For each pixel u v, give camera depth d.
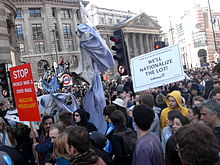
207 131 2.02
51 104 7.66
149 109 3.38
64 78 19.62
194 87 8.95
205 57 76.62
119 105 5.62
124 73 7.92
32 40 62.84
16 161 3.39
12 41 23.59
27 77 4.86
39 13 64.19
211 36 77.06
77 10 70.62
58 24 66.12
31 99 4.86
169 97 5.24
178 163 2.86
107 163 3.32
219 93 4.62
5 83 11.71
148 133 3.37
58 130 3.89
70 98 7.98
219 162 1.96
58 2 66.06
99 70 7.61
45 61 63.34
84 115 5.22
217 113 3.17
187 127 2.11
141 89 7.10
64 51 65.81
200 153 1.90
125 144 3.83
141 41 89.25
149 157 3.08
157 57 6.74
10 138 6.06
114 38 7.84
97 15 87.56
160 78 6.72
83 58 7.45
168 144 2.96
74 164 2.65
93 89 7.23
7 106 12.07
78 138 2.71
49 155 4.32
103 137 3.49
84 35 7.45
